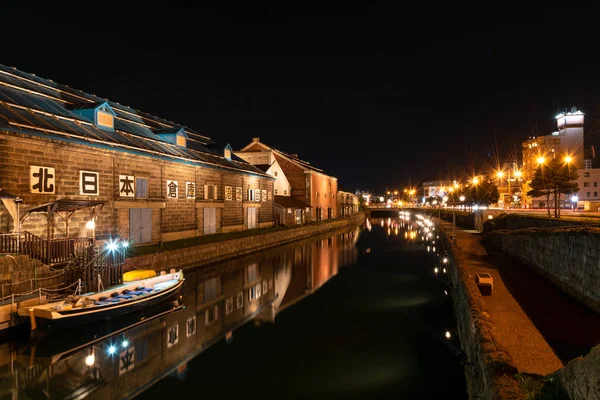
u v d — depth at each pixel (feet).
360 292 78.89
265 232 140.26
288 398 36.06
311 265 109.60
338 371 42.37
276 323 58.65
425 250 143.23
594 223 65.72
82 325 48.70
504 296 48.16
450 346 49.62
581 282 45.29
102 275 55.52
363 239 182.19
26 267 47.39
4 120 57.00
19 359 44.19
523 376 22.85
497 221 136.56
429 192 501.15
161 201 90.53
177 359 45.42
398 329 56.08
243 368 43.14
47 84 85.61
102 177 73.56
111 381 39.88
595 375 16.96
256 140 209.87
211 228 115.44
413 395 36.37
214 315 61.87
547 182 117.80
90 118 78.95
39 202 61.21
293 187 210.79
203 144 134.00
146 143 90.94
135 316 56.34
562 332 34.63
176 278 67.31
